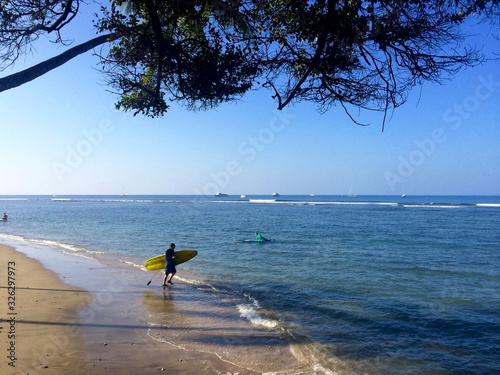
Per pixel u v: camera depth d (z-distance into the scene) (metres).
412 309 9.76
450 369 6.37
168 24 4.17
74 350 6.57
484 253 19.64
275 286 12.48
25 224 42.19
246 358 6.68
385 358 6.79
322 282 13.02
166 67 4.20
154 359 6.45
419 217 48.34
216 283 13.00
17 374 5.35
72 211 73.88
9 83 3.17
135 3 3.96
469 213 56.22
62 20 3.66
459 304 10.22
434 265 16.23
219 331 8.11
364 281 13.13
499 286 12.31
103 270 14.99
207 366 6.27
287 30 4.04
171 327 8.30
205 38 4.11
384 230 32.28
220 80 4.13
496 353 7.02
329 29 3.55
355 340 7.66
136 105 4.36
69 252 20.20
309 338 7.75
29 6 3.62
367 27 3.50
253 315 9.32
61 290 11.32
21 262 16.59
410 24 3.43
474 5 3.29
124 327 8.13
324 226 36.59
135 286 12.41
